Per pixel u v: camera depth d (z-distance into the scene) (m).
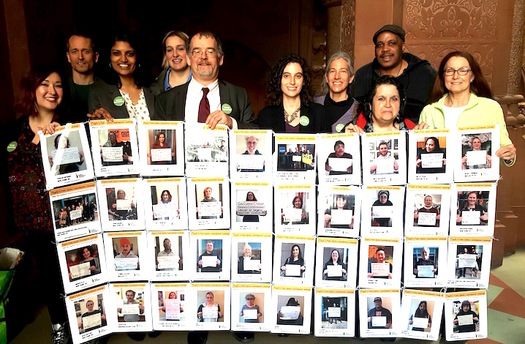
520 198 4.13
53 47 4.25
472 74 2.71
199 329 2.56
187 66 3.27
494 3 3.68
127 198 2.40
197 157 2.37
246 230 2.43
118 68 2.93
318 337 2.82
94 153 2.35
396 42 3.19
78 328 2.46
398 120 2.61
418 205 2.39
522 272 3.73
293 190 2.38
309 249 2.44
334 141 2.35
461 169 2.34
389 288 2.48
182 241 2.46
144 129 2.34
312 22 7.27
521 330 2.92
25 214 2.48
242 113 2.91
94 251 2.44
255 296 2.51
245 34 7.45
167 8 7.34
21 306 3.06
